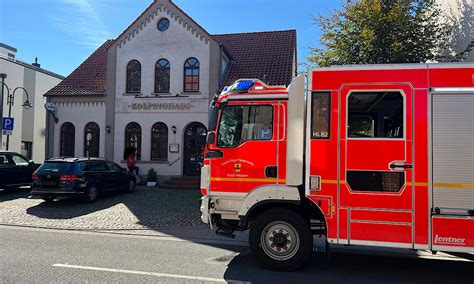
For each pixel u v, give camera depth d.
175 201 12.38
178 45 17.39
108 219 9.59
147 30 17.75
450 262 6.24
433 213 4.84
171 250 6.67
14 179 13.41
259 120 5.69
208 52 17.06
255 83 5.80
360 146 5.09
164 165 17.25
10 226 8.74
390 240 4.96
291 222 5.39
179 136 17.20
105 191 12.68
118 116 17.84
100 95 18.03
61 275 5.01
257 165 5.62
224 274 5.25
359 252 6.82
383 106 5.09
